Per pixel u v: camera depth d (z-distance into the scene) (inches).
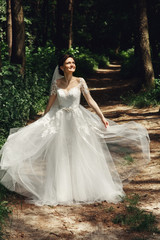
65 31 987.9
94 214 145.5
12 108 289.3
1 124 272.5
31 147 162.7
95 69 1033.5
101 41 1587.1
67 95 165.2
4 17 872.3
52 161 162.7
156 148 251.6
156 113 378.6
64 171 159.6
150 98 443.8
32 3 1131.9
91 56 1198.9
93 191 161.2
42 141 163.8
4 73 381.4
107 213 146.6
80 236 125.7
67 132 164.9
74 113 166.7
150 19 689.0
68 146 163.9
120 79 778.8
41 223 135.6
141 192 171.3
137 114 386.0
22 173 159.2
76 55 925.8
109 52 1614.2
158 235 126.8
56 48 842.8
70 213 146.3
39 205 151.9
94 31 1481.3
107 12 860.6
